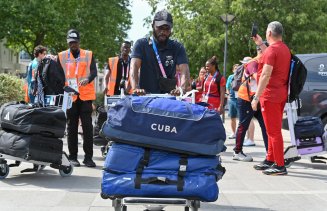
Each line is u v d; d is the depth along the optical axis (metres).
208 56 32.62
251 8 31.28
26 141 7.22
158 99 4.45
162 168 4.23
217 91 11.09
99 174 8.12
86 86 8.75
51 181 7.45
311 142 8.88
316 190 7.20
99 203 6.16
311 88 11.76
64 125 7.52
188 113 4.34
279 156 8.30
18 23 32.47
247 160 9.84
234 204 6.29
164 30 5.37
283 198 6.67
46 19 33.16
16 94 16.72
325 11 33.50
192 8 33.38
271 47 7.97
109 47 39.91
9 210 5.79
